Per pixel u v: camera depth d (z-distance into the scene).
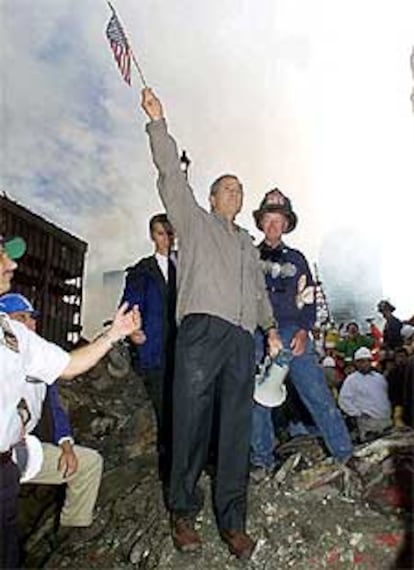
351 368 7.10
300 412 4.89
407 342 7.44
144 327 4.77
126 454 5.16
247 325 3.65
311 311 4.19
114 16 3.94
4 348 2.65
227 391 3.61
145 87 3.62
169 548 3.78
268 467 4.24
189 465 3.62
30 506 4.52
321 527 3.88
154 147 3.55
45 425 3.93
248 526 3.88
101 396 6.04
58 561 3.93
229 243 3.67
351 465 4.23
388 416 5.86
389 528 3.86
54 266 8.32
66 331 8.51
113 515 4.20
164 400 4.79
